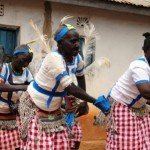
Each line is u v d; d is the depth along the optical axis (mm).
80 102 4867
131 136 4688
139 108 4734
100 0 8250
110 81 8859
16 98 5629
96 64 4812
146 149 4789
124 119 4684
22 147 4594
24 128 4348
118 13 8945
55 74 4066
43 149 4270
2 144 5758
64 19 4430
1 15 7973
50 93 4227
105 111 4066
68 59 4312
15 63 5465
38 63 4801
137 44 9172
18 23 8094
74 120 5012
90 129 7715
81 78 4824
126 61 9062
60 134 4363
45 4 8281
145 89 4387
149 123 4848
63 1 7992
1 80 5453
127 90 4645
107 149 4820
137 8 8672
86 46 4871
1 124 5715
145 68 4449
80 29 8555
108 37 8875
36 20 8234
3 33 8039
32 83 4391
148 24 9266
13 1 8039
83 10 8602
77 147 5375
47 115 4320
